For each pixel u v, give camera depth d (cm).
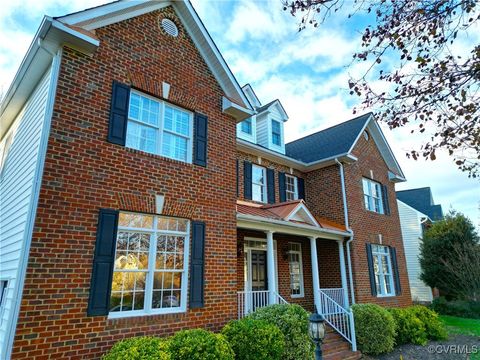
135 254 681
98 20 705
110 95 694
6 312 570
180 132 827
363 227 1412
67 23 642
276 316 788
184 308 718
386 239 1530
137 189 693
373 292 1328
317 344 539
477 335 1276
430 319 1248
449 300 2009
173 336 623
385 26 480
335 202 1404
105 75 696
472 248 1766
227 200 868
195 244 764
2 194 895
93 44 661
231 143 929
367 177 1553
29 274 526
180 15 884
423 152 561
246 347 669
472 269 1744
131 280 664
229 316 788
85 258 589
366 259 1364
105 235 621
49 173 580
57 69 633
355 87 552
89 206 616
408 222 2456
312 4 472
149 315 654
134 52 759
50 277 545
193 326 714
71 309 555
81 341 554
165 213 728
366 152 1598
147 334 640
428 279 2005
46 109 607
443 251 1945
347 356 915
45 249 549
